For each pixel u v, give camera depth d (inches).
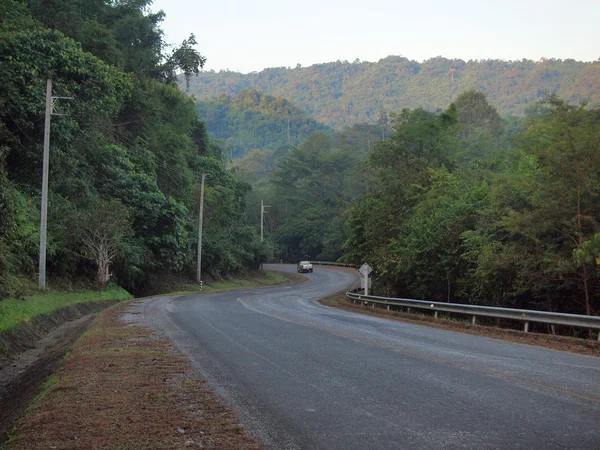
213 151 3112.7
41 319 750.5
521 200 876.0
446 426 253.3
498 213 894.4
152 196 1585.9
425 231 1167.0
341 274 3125.0
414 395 315.0
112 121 1747.0
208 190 2294.5
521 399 305.4
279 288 2154.3
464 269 1057.5
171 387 328.2
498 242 868.6
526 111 3732.8
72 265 1251.2
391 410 282.4
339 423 259.1
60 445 223.5
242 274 2709.2
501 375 373.7
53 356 510.6
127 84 1555.1
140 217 1573.6
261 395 315.3
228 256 2417.6
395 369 394.0
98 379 345.1
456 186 1362.0
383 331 653.3
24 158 1159.6
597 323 554.9
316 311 984.9
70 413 268.8
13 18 1261.1
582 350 535.2
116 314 828.0
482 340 594.9
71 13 1601.9
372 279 1610.5
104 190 1482.5
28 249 1068.5
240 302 1195.3
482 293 928.3
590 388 335.3
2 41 1133.1
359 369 394.0
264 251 2898.6
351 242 1720.0
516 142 1131.3
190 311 911.7
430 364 415.8
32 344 624.7
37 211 1152.8
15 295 821.2
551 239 776.9
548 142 863.1
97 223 1257.4
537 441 231.1
